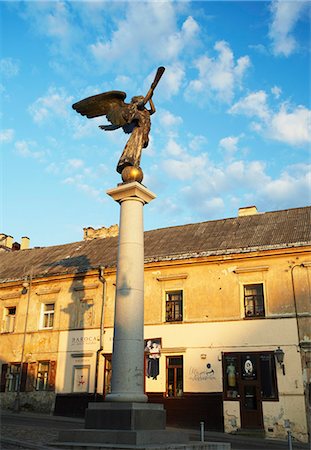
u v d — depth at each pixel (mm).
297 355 21453
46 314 28953
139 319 13414
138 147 15523
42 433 14570
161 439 11727
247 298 23578
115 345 13180
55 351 27281
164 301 25188
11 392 28062
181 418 22656
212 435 20141
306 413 20484
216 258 24328
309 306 21875
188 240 27562
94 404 12391
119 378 12719
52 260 32344
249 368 22125
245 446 17031
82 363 26078
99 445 10516
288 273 22766
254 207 29984
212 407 22219
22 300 29891
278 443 18922
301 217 26328
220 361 22781
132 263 13867
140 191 14688
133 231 14242
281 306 22422
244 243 24781
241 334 22812
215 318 23562
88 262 29375
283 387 21266
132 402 12250
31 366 27797
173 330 24266
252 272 23516
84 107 16422
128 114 15750
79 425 18719
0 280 30969
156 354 24188
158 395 23484
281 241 23734
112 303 26469
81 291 27750
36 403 26734
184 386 23094
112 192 14852
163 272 25609
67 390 25984
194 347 23516
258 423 21234
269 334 22250
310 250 22453
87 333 26594
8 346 29188
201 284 24469
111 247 31266
